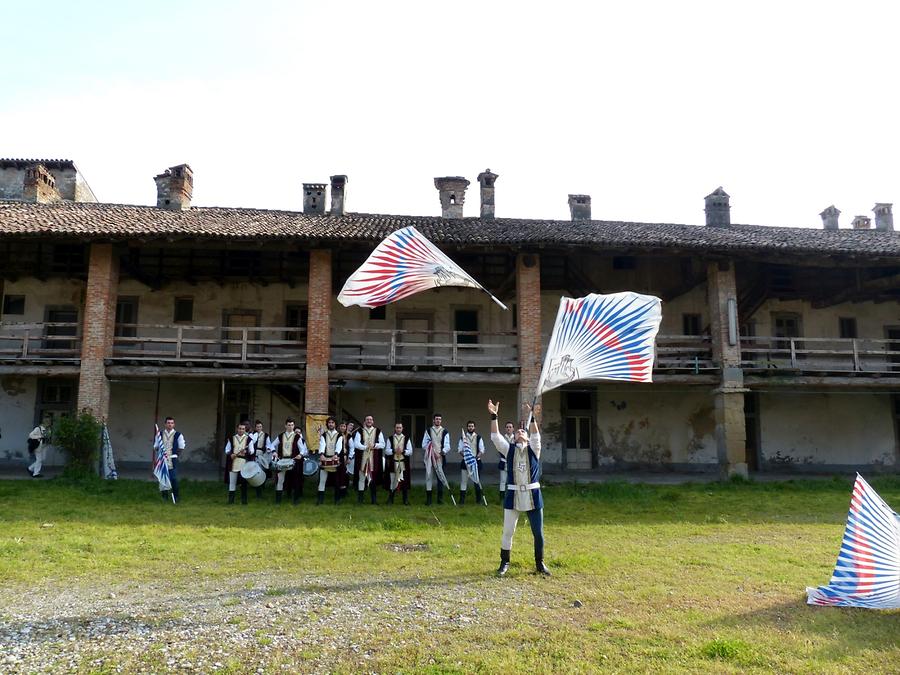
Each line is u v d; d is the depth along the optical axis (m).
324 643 5.40
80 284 20.78
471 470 13.84
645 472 21.58
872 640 5.49
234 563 8.22
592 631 5.69
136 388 20.80
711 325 18.89
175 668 4.90
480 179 23.00
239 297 21.50
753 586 7.21
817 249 17.83
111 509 12.41
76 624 5.84
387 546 9.38
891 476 19.70
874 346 22.86
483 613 6.18
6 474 17.88
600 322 6.55
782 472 21.94
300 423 20.34
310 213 21.33
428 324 21.77
